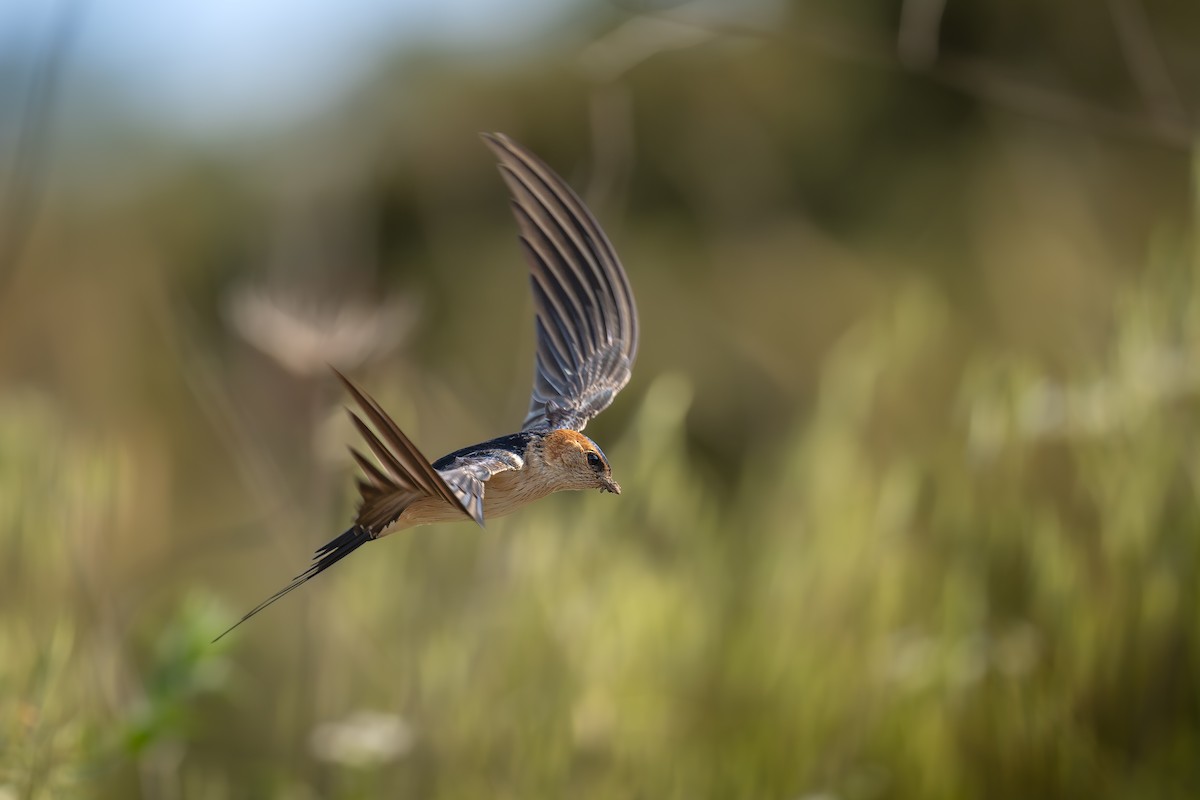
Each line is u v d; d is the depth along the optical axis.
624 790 9.84
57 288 17.69
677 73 21.78
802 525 10.72
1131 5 11.60
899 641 10.29
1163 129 10.97
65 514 8.99
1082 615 10.05
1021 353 14.09
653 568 10.55
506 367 20.08
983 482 10.50
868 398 11.16
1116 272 15.75
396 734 9.80
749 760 9.94
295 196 16.05
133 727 8.20
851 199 21.23
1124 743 10.05
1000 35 21.00
